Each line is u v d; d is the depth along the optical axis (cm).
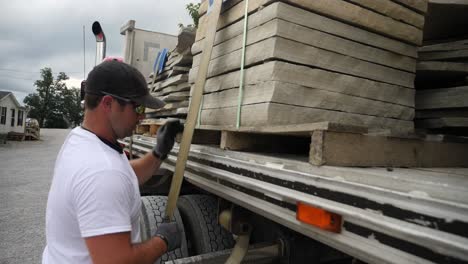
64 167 129
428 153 156
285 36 160
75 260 130
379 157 135
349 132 124
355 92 183
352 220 96
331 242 105
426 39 301
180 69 324
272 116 156
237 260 169
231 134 178
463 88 225
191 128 175
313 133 122
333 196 102
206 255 181
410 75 210
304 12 166
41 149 2098
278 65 158
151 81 460
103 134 138
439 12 246
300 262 176
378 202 88
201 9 234
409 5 203
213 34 189
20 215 602
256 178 139
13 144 2395
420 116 249
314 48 169
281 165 128
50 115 5944
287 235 175
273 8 160
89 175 119
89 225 115
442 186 84
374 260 91
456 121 225
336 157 121
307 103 166
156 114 385
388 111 197
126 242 119
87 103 139
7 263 405
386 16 193
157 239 142
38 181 954
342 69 179
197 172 196
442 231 74
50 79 5938
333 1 172
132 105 139
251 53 173
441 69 231
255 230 197
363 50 187
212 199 243
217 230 224
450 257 72
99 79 134
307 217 110
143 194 312
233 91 187
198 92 181
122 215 120
